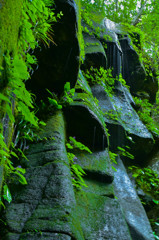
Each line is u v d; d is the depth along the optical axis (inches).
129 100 273.1
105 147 149.6
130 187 167.3
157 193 205.5
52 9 108.7
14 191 82.3
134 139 215.8
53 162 93.0
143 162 239.5
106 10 433.4
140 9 426.3
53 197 77.7
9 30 41.7
